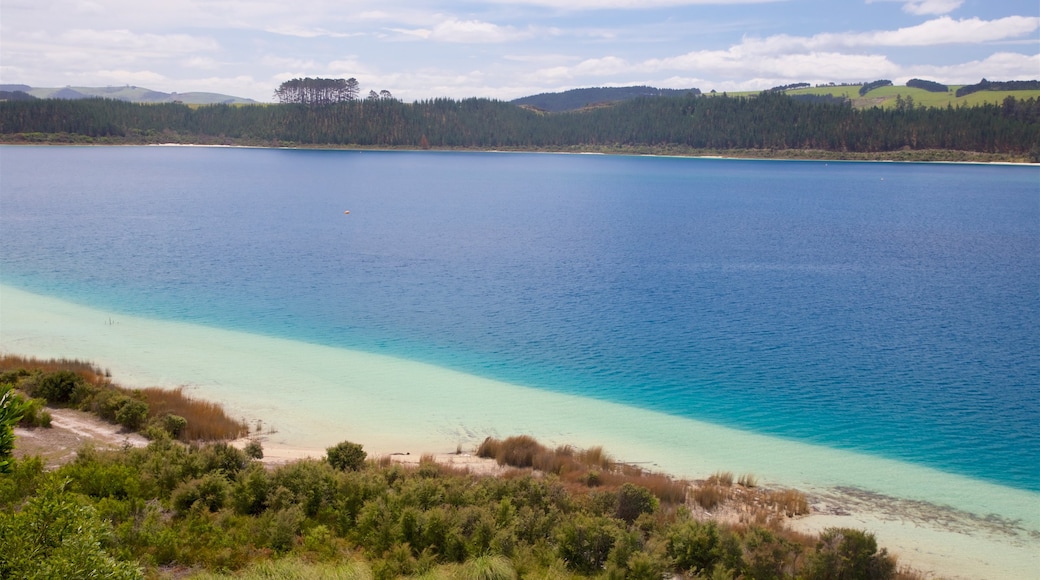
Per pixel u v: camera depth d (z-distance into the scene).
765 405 36.19
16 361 37.03
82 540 13.88
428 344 46.25
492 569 17.78
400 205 143.50
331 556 18.48
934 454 30.36
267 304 56.62
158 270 69.75
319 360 42.09
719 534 20.02
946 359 44.28
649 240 98.50
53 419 29.00
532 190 185.38
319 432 30.59
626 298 60.94
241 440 28.95
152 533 18.17
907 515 24.64
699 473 27.88
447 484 22.88
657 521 21.78
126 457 23.34
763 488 26.52
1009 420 34.34
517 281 68.06
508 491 22.75
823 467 28.84
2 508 18.64
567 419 33.62
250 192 162.88
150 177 196.50
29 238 87.81
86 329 46.97
